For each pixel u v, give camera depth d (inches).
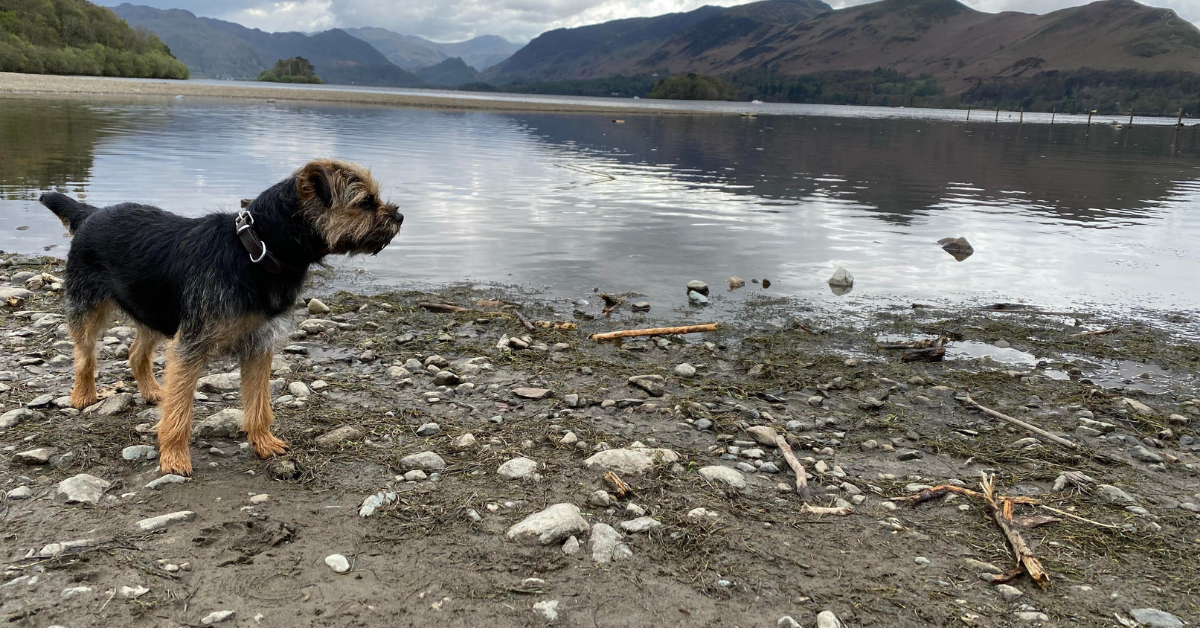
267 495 39.4
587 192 161.6
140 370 49.6
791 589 34.1
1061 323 80.1
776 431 50.4
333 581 32.8
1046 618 32.8
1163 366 68.1
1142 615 33.1
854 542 38.1
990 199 169.3
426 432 47.9
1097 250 116.9
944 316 81.6
